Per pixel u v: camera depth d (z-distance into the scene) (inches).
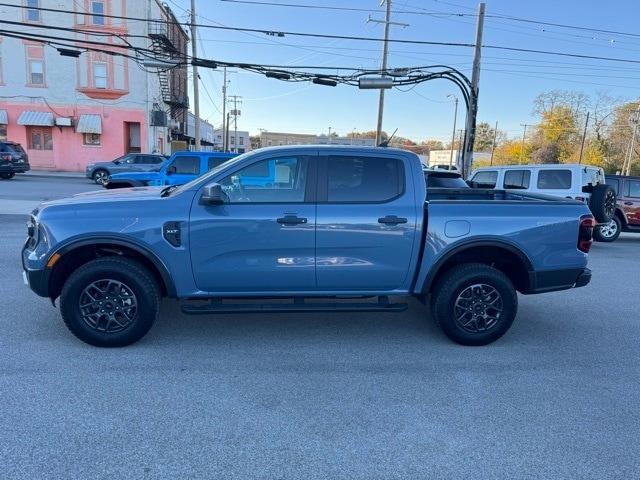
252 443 115.9
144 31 1186.0
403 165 175.9
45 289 164.9
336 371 157.1
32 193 703.1
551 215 180.1
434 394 143.1
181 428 121.2
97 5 1167.0
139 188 209.9
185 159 480.7
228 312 171.2
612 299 257.6
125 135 1249.4
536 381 153.6
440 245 174.6
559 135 2746.1
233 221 165.6
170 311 212.5
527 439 120.6
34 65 1187.3
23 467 104.2
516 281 192.5
